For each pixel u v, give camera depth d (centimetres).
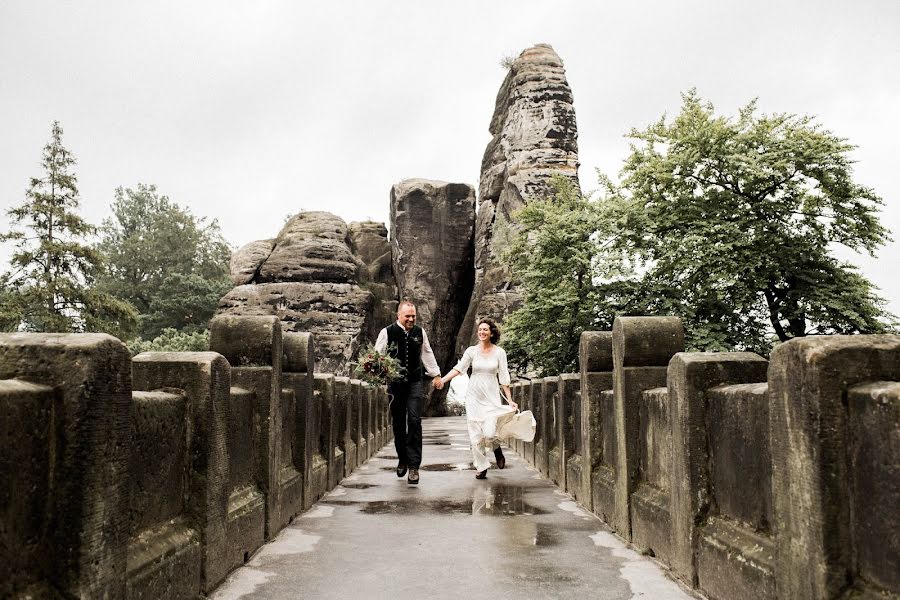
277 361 593
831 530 260
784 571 295
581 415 770
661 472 515
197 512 408
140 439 339
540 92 4791
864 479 250
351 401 1177
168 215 7338
